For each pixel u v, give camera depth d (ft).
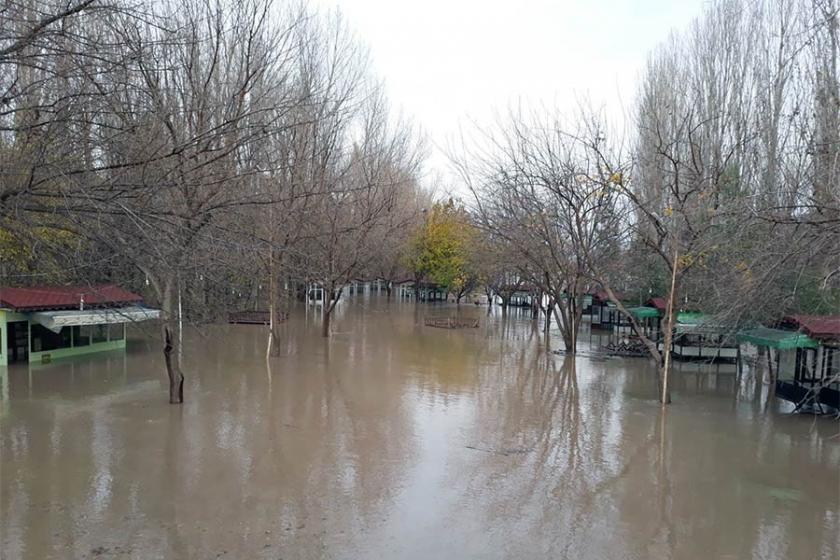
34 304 61.87
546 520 28.25
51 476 31.65
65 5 23.35
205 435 39.45
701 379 64.95
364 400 50.57
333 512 28.22
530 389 57.72
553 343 93.25
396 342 88.69
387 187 103.04
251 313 106.11
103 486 30.48
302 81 69.10
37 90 25.62
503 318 135.74
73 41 22.91
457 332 105.19
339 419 44.29
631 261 76.23
